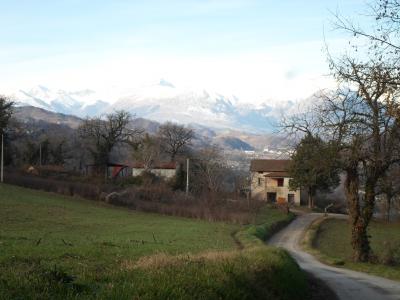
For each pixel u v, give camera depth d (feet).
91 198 252.62
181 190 318.86
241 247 118.83
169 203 255.50
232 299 34.55
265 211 285.84
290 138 107.04
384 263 111.04
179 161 380.99
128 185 295.48
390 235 205.16
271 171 389.80
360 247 113.70
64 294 27.96
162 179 339.57
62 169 333.42
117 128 378.73
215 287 34.35
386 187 115.44
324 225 245.45
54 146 391.86
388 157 98.12
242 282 39.22
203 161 359.25
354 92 76.02
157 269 37.78
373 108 68.33
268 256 59.52
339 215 308.19
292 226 237.04
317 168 105.19
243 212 241.76
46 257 54.34
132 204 246.27
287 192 385.91
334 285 71.82
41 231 129.08
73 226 152.87
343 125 92.22
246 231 172.76
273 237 191.93
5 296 25.85
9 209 180.24
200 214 232.53
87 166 390.63
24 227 138.00
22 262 45.16
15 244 74.02
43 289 28.27
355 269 101.60
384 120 77.77
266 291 42.06
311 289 64.95
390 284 75.72
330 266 107.55
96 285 31.60
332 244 178.81
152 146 390.42
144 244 99.40
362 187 119.14
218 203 251.80
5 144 332.39
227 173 385.70
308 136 104.63
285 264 60.18
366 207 112.47
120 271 37.17
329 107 95.25
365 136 92.63
